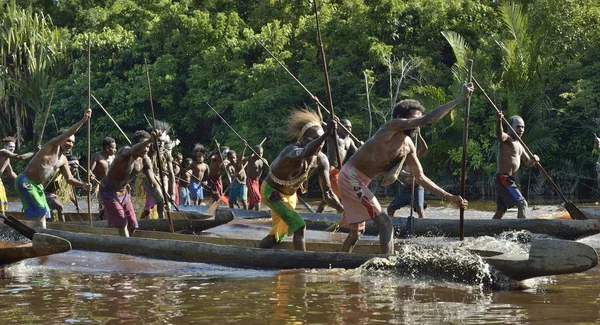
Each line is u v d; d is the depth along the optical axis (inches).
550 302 208.7
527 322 183.0
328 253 270.5
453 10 991.6
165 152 542.0
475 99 866.8
